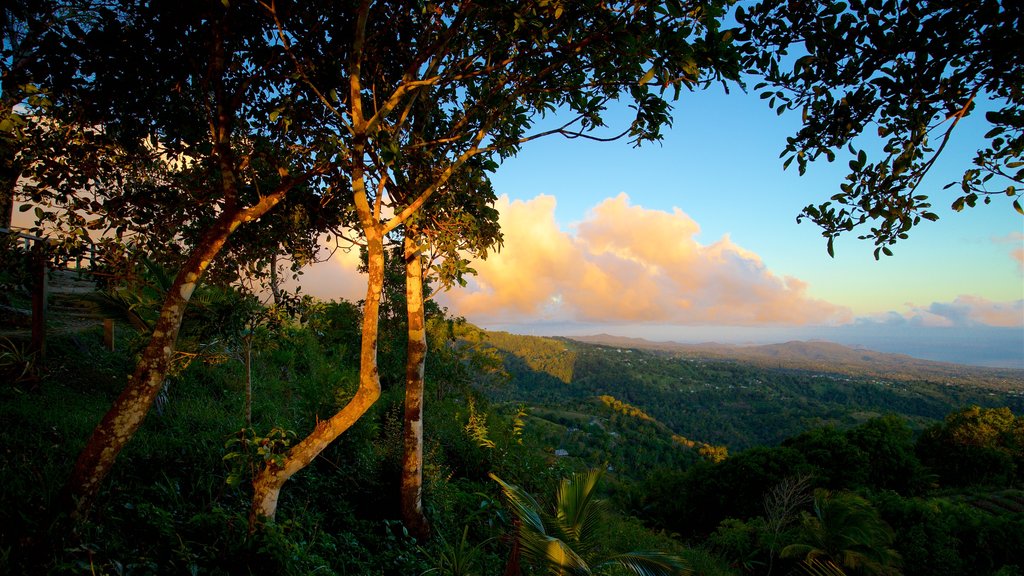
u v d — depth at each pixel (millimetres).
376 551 4852
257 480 3891
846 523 11008
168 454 4801
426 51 4012
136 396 3207
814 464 23609
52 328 7047
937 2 2186
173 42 3877
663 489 28641
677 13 2984
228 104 4082
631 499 29844
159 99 4062
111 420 3127
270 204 3934
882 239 2924
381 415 8742
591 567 4070
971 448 32500
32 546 2719
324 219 5594
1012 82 2314
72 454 4215
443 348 13117
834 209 3059
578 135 4484
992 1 2059
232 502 4445
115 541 3096
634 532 8852
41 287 5891
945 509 17844
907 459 26000
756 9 2752
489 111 4812
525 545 3877
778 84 2943
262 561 3449
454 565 4707
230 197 3775
